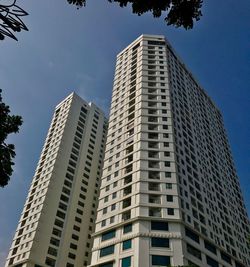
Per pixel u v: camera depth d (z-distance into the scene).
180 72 77.12
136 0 6.86
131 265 38.25
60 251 62.41
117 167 53.50
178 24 7.02
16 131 10.13
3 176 9.43
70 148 80.06
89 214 74.00
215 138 78.50
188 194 49.62
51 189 68.75
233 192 71.75
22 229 64.19
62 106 92.69
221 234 53.28
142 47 73.94
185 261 38.56
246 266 55.72
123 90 68.12
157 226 41.81
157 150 51.66
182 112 65.50
